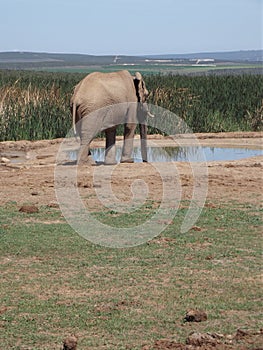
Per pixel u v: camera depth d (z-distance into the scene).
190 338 8.46
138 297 10.47
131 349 8.55
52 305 10.15
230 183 19.16
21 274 11.65
